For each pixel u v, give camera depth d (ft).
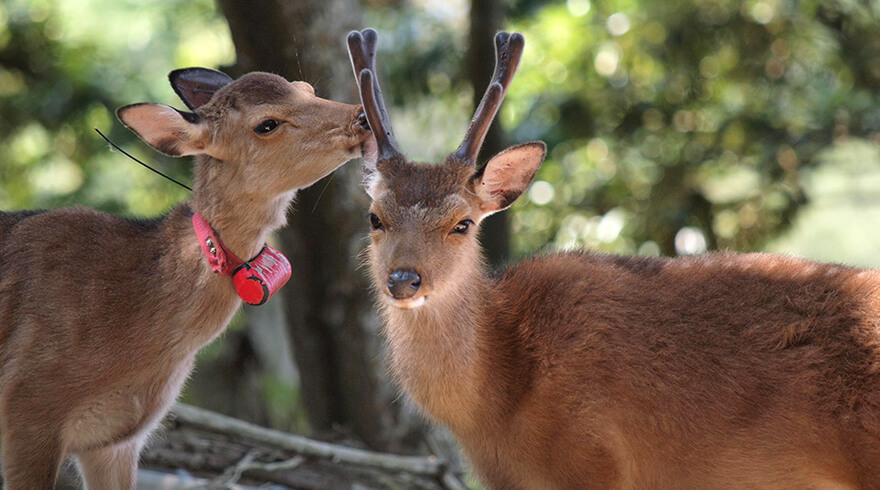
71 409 27.09
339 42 37.65
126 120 26.86
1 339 27.63
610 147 63.26
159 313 27.48
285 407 54.03
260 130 27.25
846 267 25.57
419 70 63.46
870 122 60.95
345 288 39.45
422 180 25.68
